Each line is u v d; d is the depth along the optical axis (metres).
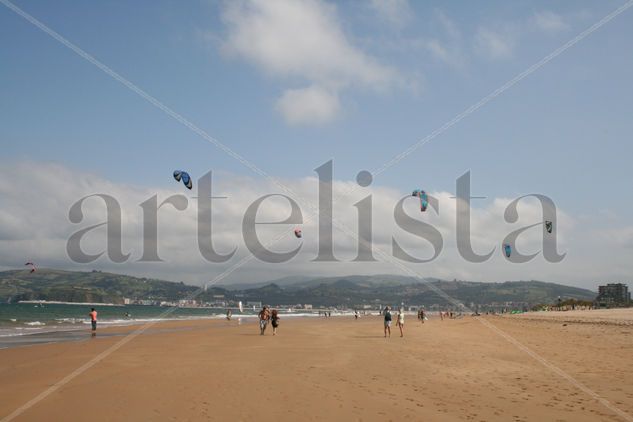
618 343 30.94
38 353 26.83
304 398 14.33
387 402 13.86
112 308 192.00
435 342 33.19
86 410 13.02
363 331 48.78
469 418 12.24
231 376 18.31
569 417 12.38
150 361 23.00
